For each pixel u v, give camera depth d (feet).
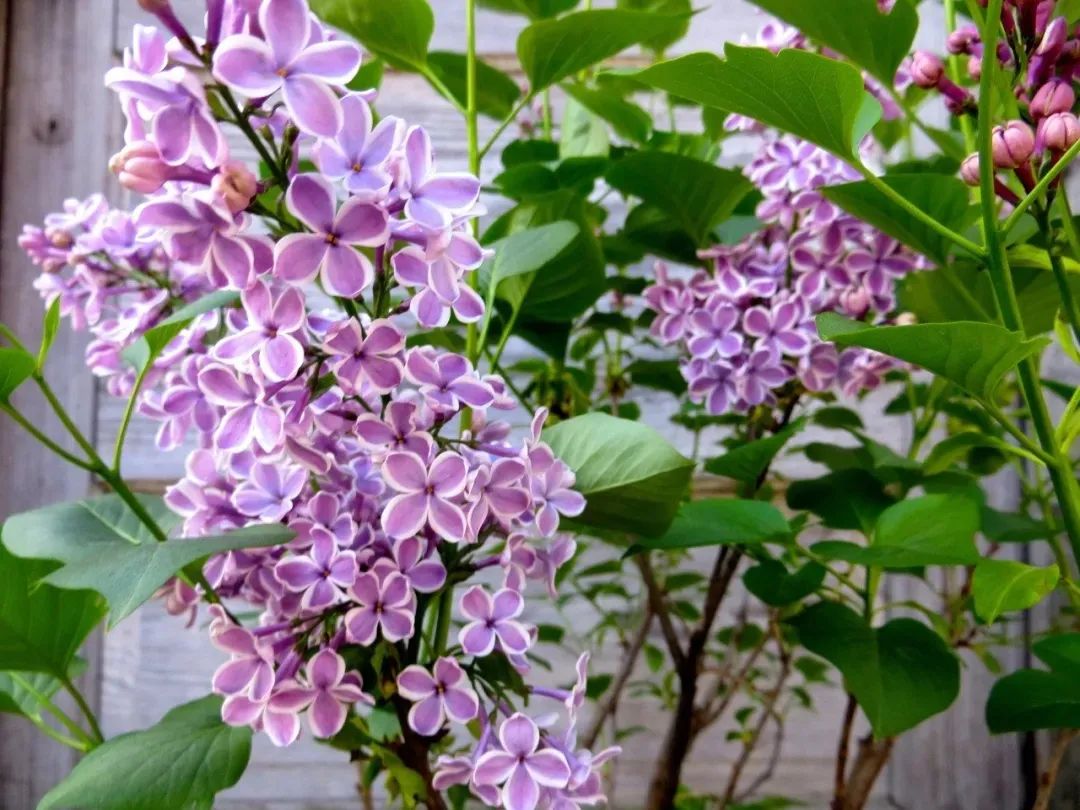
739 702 1.43
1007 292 0.62
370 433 0.58
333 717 0.59
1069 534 0.66
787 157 0.96
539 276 0.94
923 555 0.75
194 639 1.35
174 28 0.48
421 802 0.71
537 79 0.90
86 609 0.74
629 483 0.71
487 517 0.64
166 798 0.59
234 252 0.49
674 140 1.24
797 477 1.43
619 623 1.39
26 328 1.35
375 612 0.59
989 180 0.60
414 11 0.86
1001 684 0.81
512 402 0.67
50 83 1.38
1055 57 0.63
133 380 0.89
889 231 0.83
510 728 0.61
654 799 1.02
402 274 0.53
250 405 0.57
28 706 0.84
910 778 1.39
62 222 0.95
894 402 1.25
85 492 1.34
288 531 0.55
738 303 0.96
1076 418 0.67
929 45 1.48
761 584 0.87
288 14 0.47
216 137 0.46
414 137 0.54
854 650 0.80
